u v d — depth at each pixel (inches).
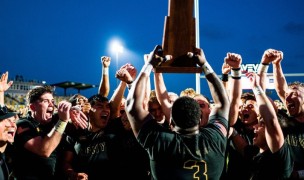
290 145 138.8
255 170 123.3
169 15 97.3
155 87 144.3
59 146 152.2
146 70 96.2
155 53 97.5
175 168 90.7
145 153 161.9
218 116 99.0
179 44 96.8
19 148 134.9
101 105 160.9
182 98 95.3
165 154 90.6
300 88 143.8
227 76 151.3
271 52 133.5
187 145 90.3
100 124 161.0
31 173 135.7
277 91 158.9
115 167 154.1
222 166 95.3
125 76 137.4
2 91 143.8
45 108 147.5
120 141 159.0
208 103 153.8
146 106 147.1
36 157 136.6
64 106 122.9
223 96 99.9
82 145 157.5
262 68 137.4
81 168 153.9
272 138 108.9
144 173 159.9
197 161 90.3
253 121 168.7
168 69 97.3
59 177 152.6
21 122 140.8
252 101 169.0
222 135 94.8
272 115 108.5
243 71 126.6
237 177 147.6
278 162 111.3
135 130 94.8
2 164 125.8
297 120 143.6
